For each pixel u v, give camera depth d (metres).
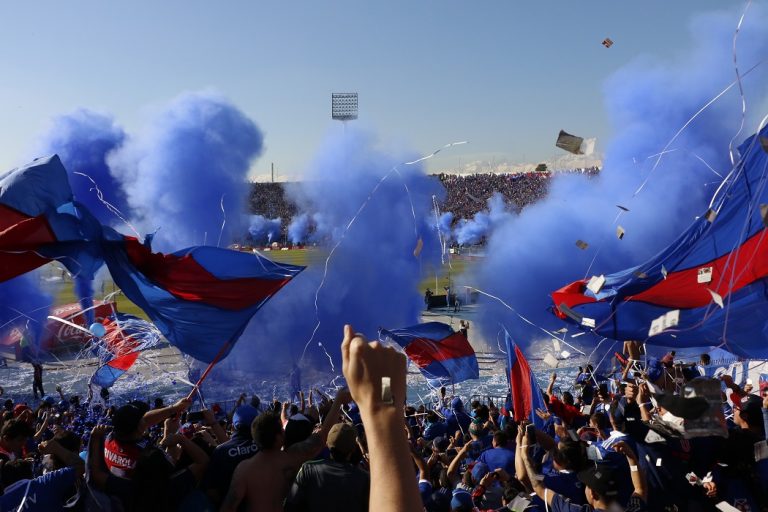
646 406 5.02
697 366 11.12
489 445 7.64
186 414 8.68
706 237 6.48
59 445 4.54
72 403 14.01
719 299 5.17
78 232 6.91
